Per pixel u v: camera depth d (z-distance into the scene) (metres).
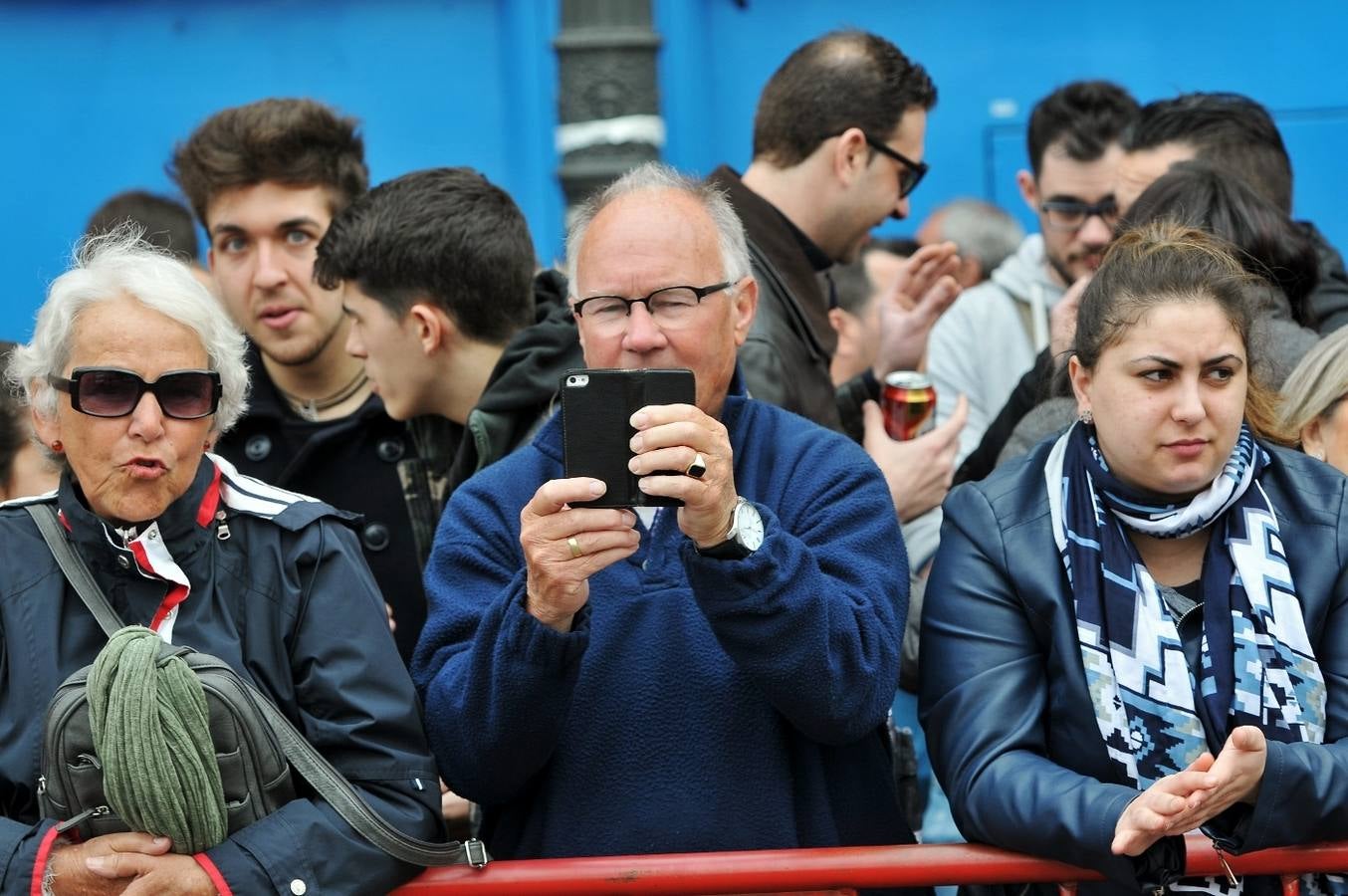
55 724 9.44
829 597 9.89
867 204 15.58
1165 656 10.19
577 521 9.46
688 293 10.50
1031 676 10.46
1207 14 26.66
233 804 9.57
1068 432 10.95
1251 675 10.11
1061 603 10.40
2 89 27.59
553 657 9.69
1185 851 9.66
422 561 13.88
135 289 10.11
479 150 27.84
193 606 10.10
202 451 10.27
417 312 13.33
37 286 27.66
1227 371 10.18
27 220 27.61
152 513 10.03
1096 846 9.59
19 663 9.97
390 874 9.88
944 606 10.72
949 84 27.23
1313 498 10.52
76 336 10.03
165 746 9.26
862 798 10.57
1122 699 10.19
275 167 14.81
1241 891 10.26
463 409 13.66
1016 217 27.23
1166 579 10.56
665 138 27.30
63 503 10.14
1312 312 14.17
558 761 10.37
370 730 10.08
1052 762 10.35
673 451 9.27
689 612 10.38
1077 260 18.31
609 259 10.55
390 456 14.17
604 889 9.99
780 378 13.59
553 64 27.28
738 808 10.20
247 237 14.85
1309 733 10.05
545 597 9.62
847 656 9.91
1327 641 10.27
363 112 27.88
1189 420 10.08
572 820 10.28
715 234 10.77
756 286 11.22
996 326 18.61
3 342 13.84
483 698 9.91
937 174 27.34
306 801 9.77
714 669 10.30
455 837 13.34
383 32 27.78
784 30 27.50
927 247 15.90
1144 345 10.16
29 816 9.98
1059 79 27.06
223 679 9.56
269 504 10.41
